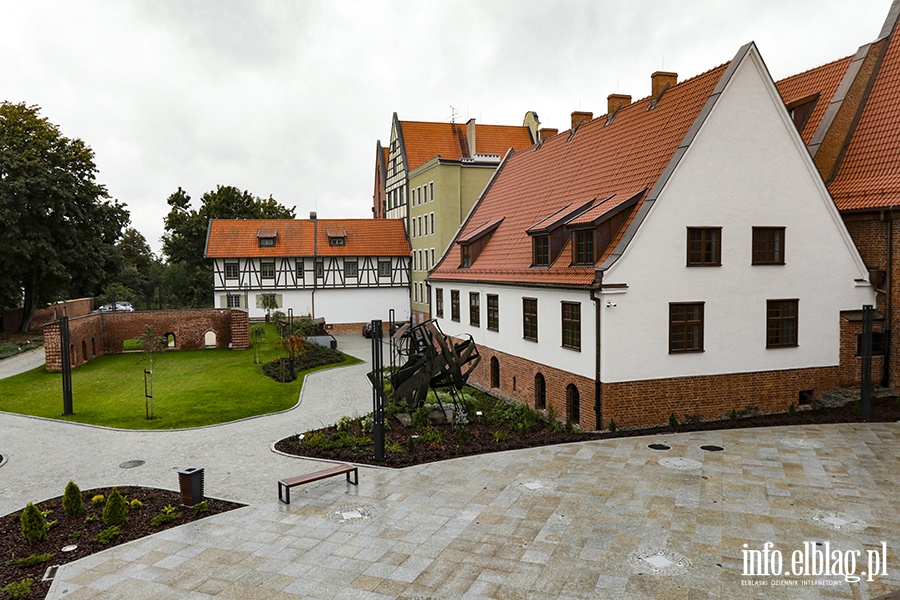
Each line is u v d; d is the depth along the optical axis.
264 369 30.67
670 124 19.05
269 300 46.84
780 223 18.03
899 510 11.14
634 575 9.09
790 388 18.50
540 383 21.02
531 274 21.11
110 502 11.44
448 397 20.55
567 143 25.47
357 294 49.78
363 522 11.27
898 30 21.50
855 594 8.48
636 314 16.92
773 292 18.09
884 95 20.84
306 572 9.48
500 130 49.03
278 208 72.88
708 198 17.30
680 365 17.41
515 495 12.29
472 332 26.72
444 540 10.41
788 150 17.89
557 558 9.66
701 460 14.06
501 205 28.28
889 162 19.66
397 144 51.62
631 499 11.91
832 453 14.34
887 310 19.23
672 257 17.12
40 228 39.84
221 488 13.51
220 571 9.62
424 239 46.47
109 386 27.14
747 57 17.22
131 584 9.28
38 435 18.88
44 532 11.00
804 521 10.77
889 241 19.11
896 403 18.31
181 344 39.41
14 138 41.75
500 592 8.72
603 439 15.90
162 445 17.48
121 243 80.19
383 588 8.95
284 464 15.15
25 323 44.78
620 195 18.98
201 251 64.38
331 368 31.52
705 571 9.16
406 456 15.02
